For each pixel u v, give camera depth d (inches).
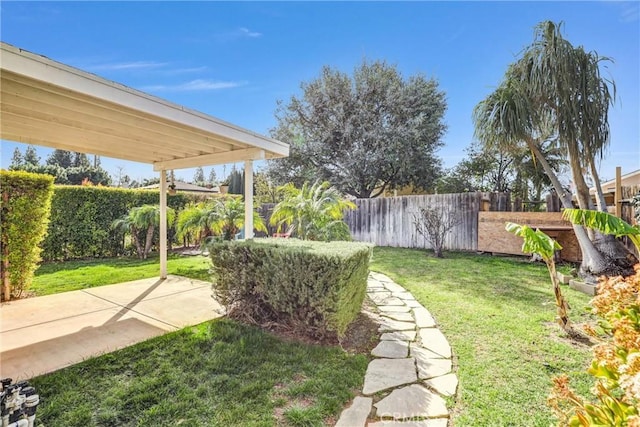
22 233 189.2
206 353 116.0
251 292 148.3
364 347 127.0
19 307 169.3
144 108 119.0
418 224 370.3
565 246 285.4
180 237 373.7
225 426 79.4
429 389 97.0
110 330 137.5
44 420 80.2
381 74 602.5
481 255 334.0
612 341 86.4
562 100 206.2
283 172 642.2
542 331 136.6
